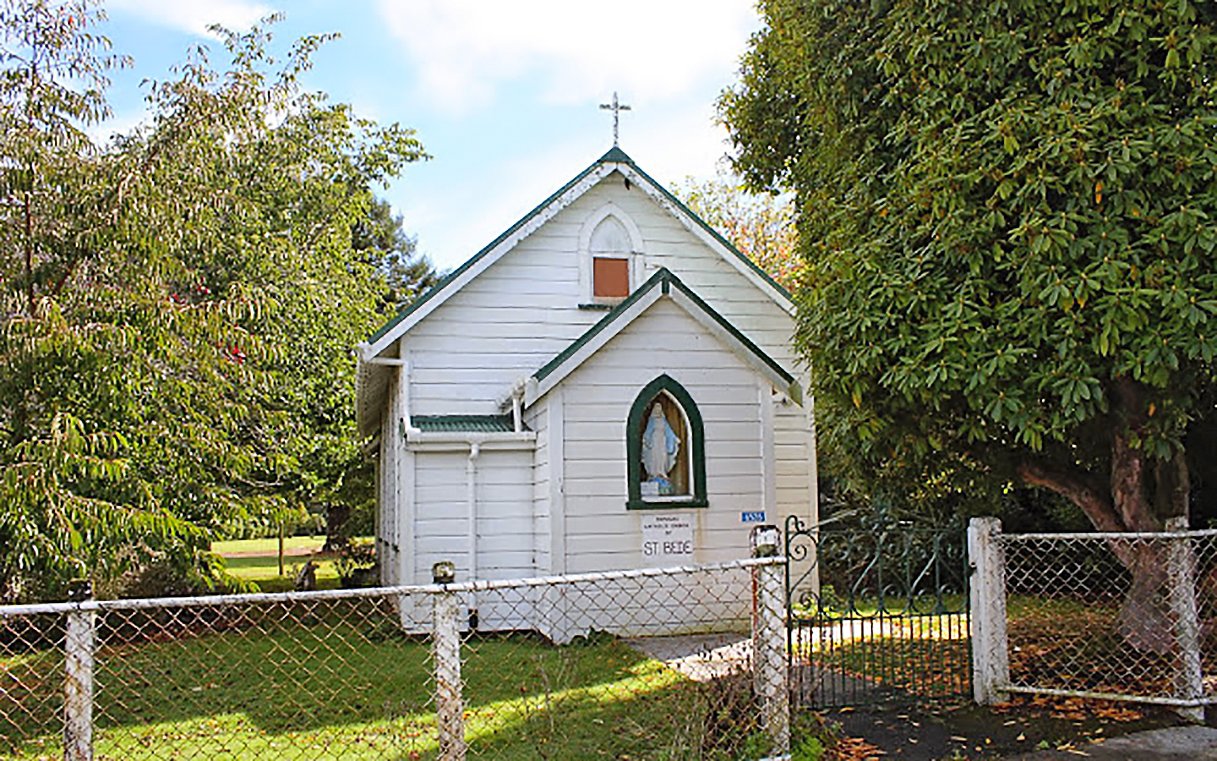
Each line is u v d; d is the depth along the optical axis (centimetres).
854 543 990
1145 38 784
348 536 2683
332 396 1883
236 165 1540
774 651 626
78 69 977
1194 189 757
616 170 1525
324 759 673
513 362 1476
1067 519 1498
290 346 1656
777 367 1329
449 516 1359
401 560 1345
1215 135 759
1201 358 731
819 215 1098
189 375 979
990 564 844
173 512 899
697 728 636
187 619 1350
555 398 1266
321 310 1852
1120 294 730
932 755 697
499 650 1153
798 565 1490
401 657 1079
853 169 992
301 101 2119
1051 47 820
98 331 801
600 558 1255
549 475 1257
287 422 1344
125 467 770
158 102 1196
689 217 1555
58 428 738
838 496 1725
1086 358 765
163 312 873
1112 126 776
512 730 741
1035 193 781
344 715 798
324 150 2217
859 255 907
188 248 1153
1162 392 816
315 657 1077
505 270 1487
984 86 861
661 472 1304
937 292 831
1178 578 784
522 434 1364
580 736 722
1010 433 964
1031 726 761
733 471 1307
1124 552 969
